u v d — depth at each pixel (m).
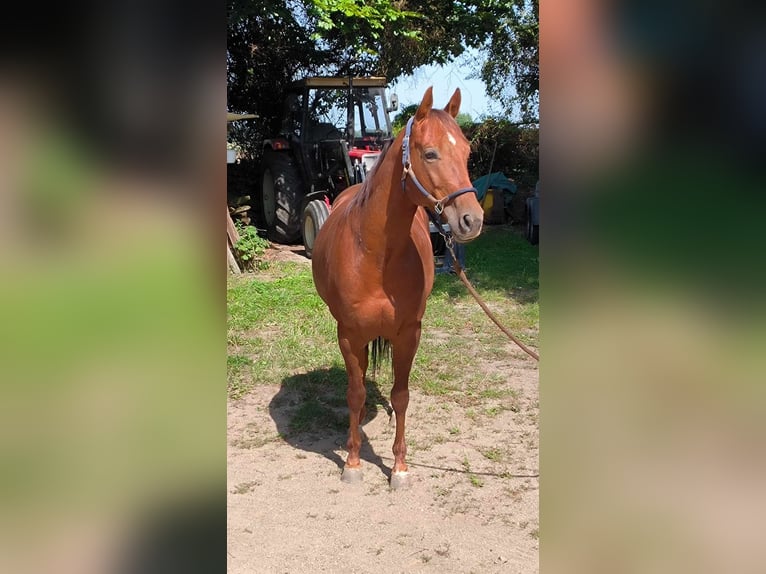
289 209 9.02
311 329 5.45
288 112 9.51
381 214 2.56
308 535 2.65
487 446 3.51
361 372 3.02
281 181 9.02
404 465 3.08
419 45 10.71
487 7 10.20
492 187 11.45
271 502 2.91
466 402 4.11
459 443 3.54
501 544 2.59
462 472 3.21
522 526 2.72
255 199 10.64
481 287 7.09
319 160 8.91
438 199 2.35
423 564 2.46
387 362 4.14
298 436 3.64
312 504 2.90
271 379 4.43
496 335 5.52
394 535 2.66
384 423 3.82
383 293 2.69
